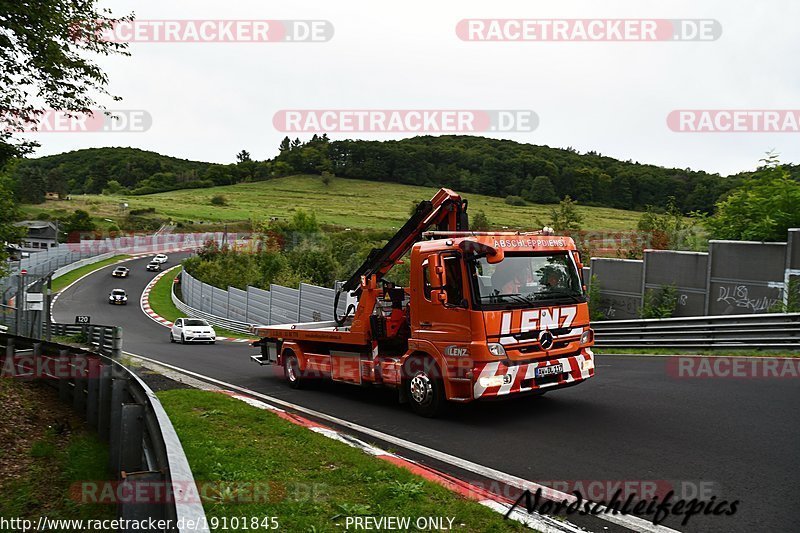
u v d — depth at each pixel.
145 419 5.20
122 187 159.00
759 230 17.47
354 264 40.44
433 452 7.25
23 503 5.83
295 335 12.62
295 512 4.96
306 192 134.75
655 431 7.66
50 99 11.11
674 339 14.88
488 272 8.56
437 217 10.50
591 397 9.89
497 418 8.86
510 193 92.56
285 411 9.95
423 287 9.21
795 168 19.64
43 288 26.33
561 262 9.29
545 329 8.77
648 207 28.80
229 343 29.42
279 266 44.78
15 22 9.76
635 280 18.50
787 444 6.91
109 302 53.34
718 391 9.84
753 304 15.16
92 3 11.03
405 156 134.75
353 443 7.58
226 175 164.00
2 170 12.31
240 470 6.03
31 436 8.15
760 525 4.87
